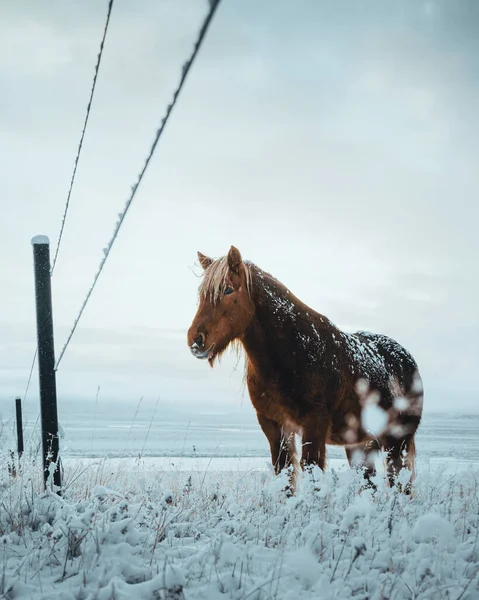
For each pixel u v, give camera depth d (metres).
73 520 3.76
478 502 5.23
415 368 7.98
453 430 61.38
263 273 6.21
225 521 4.45
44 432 5.22
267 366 5.95
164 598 3.03
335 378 6.21
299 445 6.22
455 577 3.65
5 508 4.38
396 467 7.30
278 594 3.23
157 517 4.36
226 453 21.33
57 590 3.27
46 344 5.29
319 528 3.98
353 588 3.33
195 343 5.76
